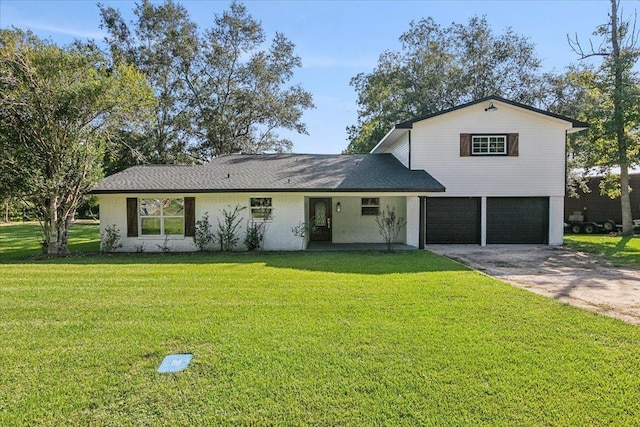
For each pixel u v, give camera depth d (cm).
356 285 746
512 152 1541
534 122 1545
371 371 369
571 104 2505
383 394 328
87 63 1258
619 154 1712
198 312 566
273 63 2961
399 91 2923
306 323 512
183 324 510
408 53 2908
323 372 368
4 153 1165
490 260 1134
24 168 1190
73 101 1195
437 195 1551
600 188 2008
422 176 1455
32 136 1218
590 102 2328
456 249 1403
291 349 422
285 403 316
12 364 391
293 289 715
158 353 416
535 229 1566
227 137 2838
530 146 1545
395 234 1627
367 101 3117
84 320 531
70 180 1277
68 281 802
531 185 1545
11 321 528
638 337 457
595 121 1744
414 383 346
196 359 399
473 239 1570
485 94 2762
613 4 1775
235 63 2916
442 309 575
